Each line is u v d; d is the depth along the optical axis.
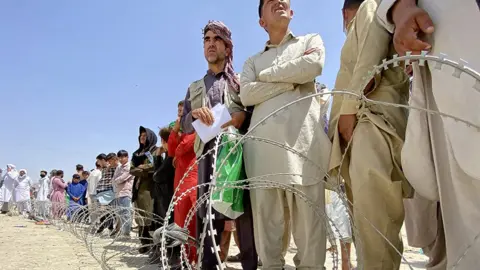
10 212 18.48
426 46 1.65
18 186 18.34
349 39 2.50
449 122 1.59
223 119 2.94
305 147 2.65
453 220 1.68
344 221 3.46
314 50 2.77
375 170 2.13
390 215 2.16
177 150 3.74
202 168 3.04
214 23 3.44
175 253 3.21
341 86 2.56
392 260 2.17
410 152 1.87
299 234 2.65
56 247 6.45
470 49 1.51
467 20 1.53
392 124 2.23
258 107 2.86
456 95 1.55
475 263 1.54
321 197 2.64
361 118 2.24
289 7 3.04
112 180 8.00
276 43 3.04
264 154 2.70
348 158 2.44
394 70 2.33
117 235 3.31
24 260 5.10
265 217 2.69
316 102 2.84
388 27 1.91
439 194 1.75
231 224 3.62
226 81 3.37
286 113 2.69
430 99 1.82
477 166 1.48
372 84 2.26
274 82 2.77
